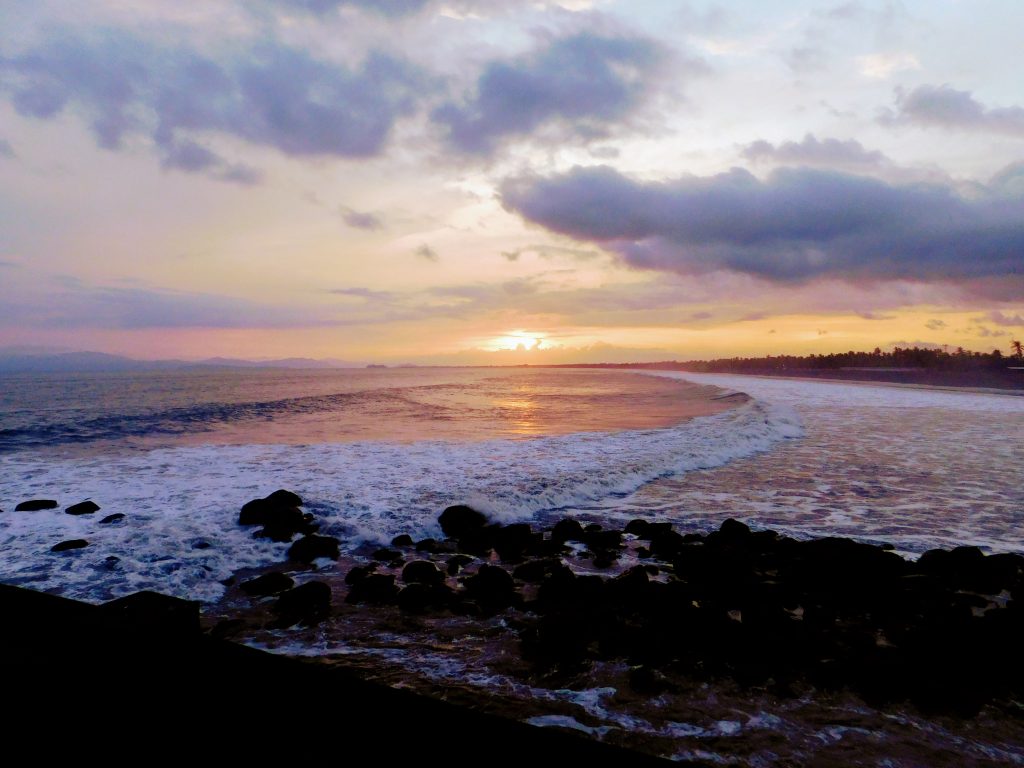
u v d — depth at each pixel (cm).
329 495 980
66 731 181
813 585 582
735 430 1739
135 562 635
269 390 4600
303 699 185
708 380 7125
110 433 1825
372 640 459
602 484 1077
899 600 536
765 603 529
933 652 425
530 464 1264
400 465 1260
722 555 637
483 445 1547
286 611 517
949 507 951
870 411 2595
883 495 1037
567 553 711
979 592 584
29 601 250
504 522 863
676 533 761
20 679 199
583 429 1967
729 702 369
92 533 759
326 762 161
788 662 415
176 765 168
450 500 942
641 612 511
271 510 819
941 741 332
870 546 645
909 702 371
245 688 190
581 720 345
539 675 400
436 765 160
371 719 177
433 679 393
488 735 169
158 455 1389
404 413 2612
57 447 1523
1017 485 1113
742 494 1052
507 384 6197
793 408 2661
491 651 439
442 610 523
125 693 190
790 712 358
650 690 381
